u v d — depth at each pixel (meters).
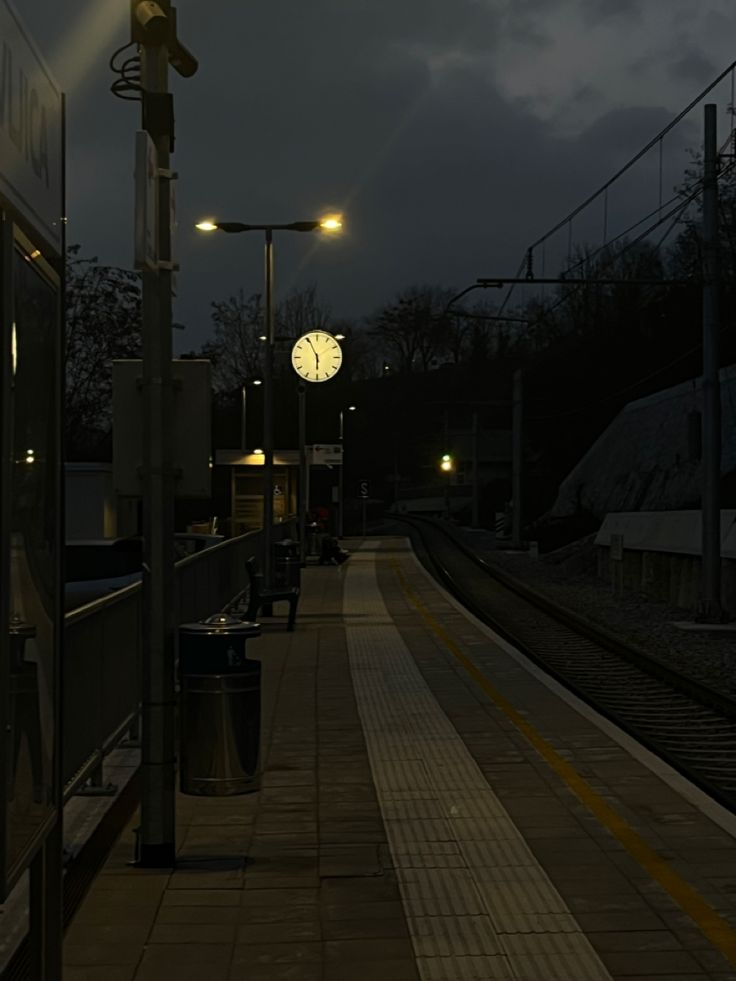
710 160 25.23
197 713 7.55
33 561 3.82
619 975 5.29
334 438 92.56
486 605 29.91
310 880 6.73
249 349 101.00
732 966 5.39
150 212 6.80
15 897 6.57
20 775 3.62
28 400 3.75
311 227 28.47
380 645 18.59
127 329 53.47
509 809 8.31
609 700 15.06
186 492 7.18
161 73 7.15
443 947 5.66
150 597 7.07
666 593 33.00
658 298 71.44
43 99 3.99
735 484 45.75
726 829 7.71
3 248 3.40
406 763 9.88
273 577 27.41
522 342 99.44
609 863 6.98
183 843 7.54
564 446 80.56
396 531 84.00
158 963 5.50
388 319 135.12
